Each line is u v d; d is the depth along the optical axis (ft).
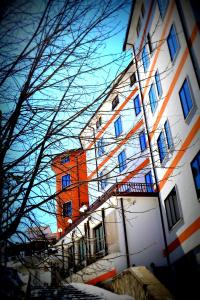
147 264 52.80
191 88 44.86
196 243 42.29
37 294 35.24
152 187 62.80
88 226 63.87
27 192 19.53
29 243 21.80
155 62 60.18
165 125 55.52
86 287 46.37
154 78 60.64
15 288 21.30
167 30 53.88
